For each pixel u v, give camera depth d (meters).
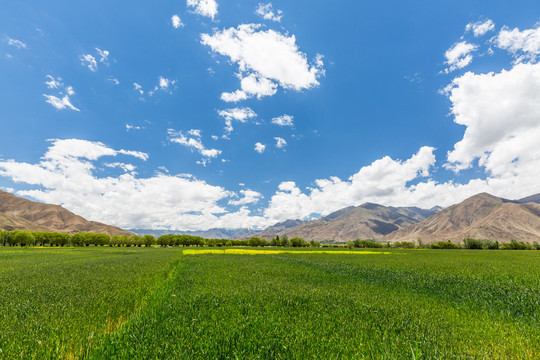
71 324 6.15
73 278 15.54
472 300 10.62
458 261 33.56
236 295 9.84
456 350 4.88
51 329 5.70
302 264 28.34
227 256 44.47
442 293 12.05
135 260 33.00
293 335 5.38
